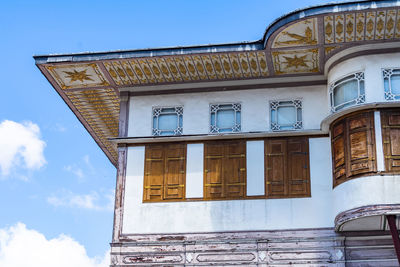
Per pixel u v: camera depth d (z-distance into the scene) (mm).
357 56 18797
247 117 20156
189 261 18828
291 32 18266
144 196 19766
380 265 18094
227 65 19906
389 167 17578
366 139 17953
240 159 19688
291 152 19562
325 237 18484
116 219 19625
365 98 18359
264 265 18500
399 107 18094
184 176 19781
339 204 18219
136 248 19203
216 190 19469
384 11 17453
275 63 19688
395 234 17000
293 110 20047
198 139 20062
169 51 19391
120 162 20234
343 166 18312
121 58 19594
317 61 19500
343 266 18141
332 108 19078
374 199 17328
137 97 21000
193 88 20750
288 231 18750
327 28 18047
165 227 19328
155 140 20219
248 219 19047
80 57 19781
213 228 19094
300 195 19062
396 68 18531
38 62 19984
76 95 21641
